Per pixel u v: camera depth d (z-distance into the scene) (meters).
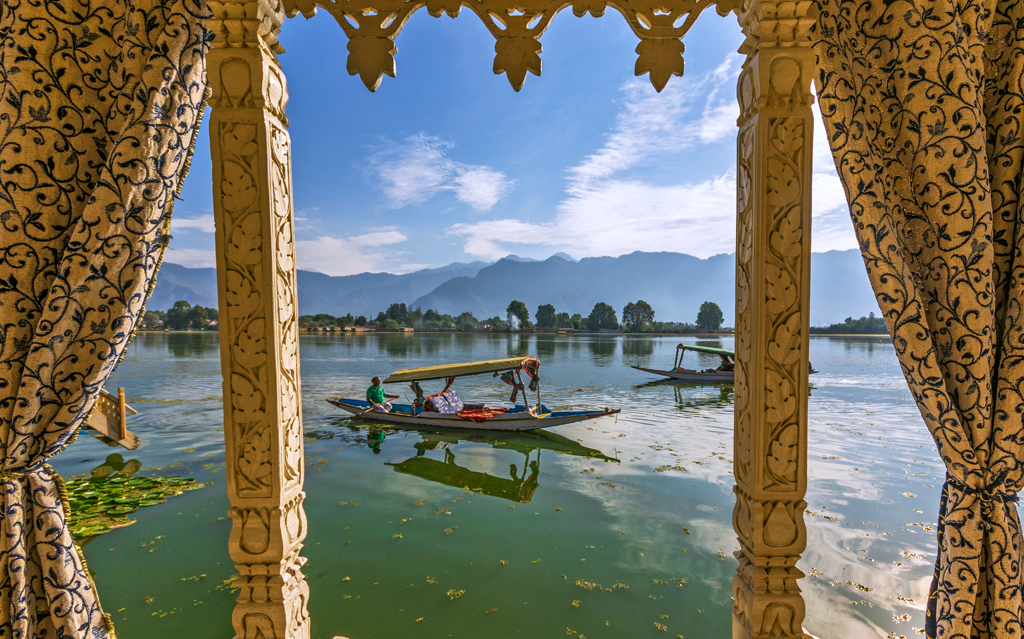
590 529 5.90
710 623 3.98
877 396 16.86
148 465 8.44
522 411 11.79
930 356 1.76
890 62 1.83
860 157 1.87
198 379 20.22
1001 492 1.75
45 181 1.80
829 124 1.94
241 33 1.98
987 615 1.79
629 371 24.67
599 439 10.61
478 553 5.24
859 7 1.88
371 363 28.52
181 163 1.95
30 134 1.78
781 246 2.05
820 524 6.01
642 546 5.42
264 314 2.06
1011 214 1.81
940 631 1.87
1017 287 1.76
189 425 11.52
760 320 2.06
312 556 5.17
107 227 1.79
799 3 1.97
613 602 4.27
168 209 1.94
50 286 1.81
